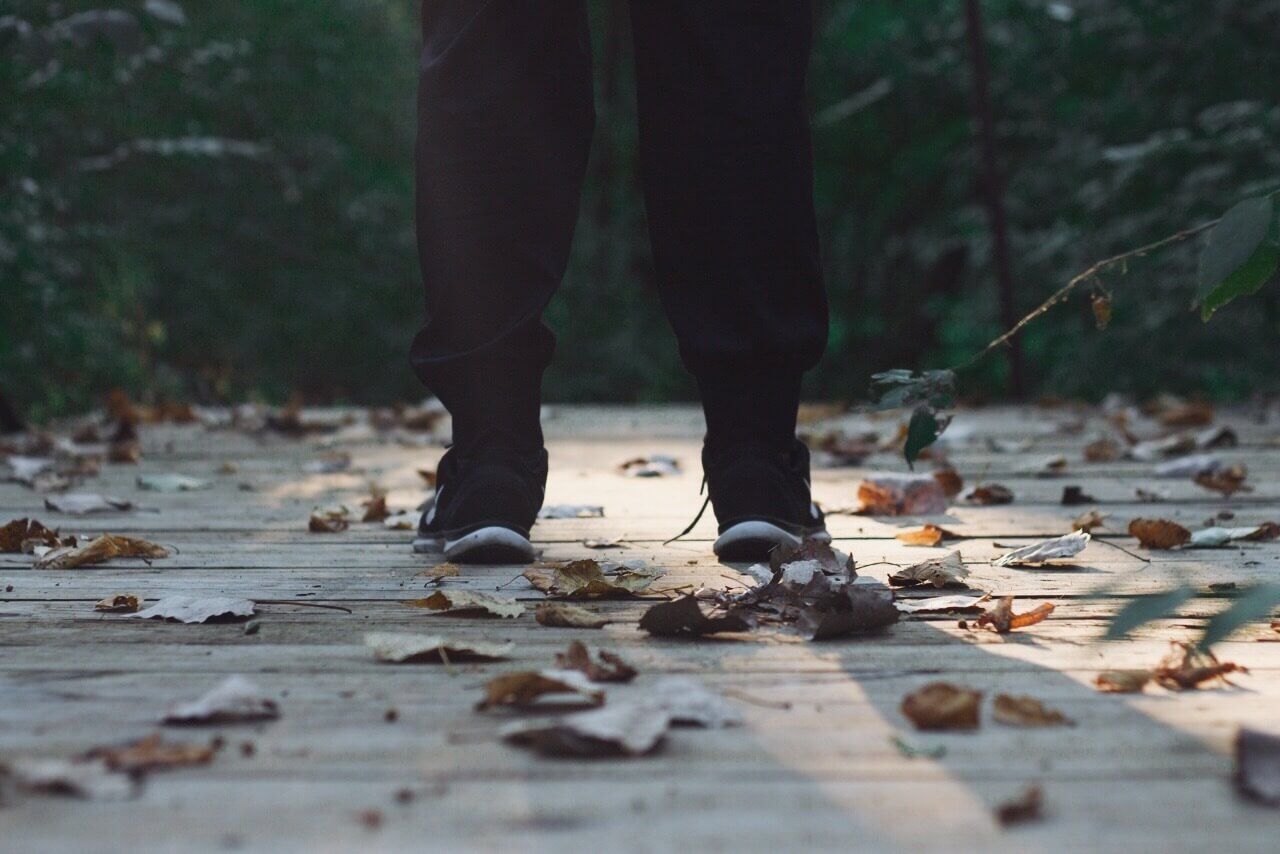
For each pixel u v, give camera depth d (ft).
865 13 36.35
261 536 6.54
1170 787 2.80
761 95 5.40
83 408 15.88
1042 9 24.49
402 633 4.31
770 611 4.62
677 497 7.97
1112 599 4.86
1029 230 24.79
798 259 5.56
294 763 2.93
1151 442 11.15
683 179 5.47
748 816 2.63
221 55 21.84
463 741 3.10
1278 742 2.86
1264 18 19.25
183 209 26.08
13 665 3.84
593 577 5.05
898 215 38.45
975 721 3.21
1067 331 21.65
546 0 5.39
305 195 27.76
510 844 2.49
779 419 5.71
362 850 2.46
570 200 5.61
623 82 38.93
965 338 36.63
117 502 7.52
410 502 7.91
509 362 5.65
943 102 33.65
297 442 12.05
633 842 2.50
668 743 3.09
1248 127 18.37
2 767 2.79
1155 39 20.45
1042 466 9.28
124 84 17.88
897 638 4.23
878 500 7.32
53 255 14.70
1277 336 18.56
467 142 5.43
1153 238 19.31
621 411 15.69
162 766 2.90
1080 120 22.26
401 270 29.04
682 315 5.63
